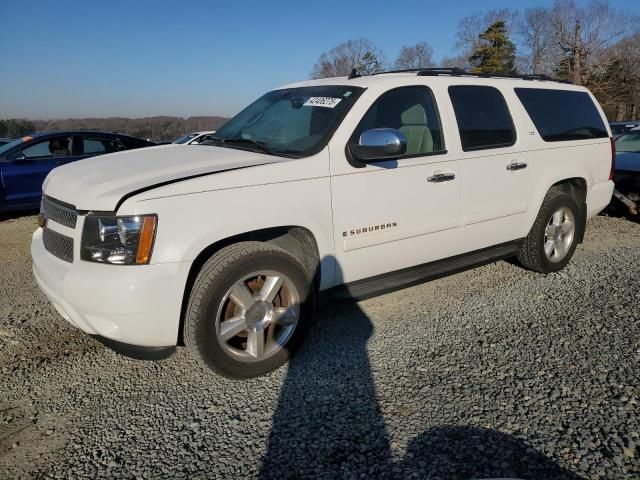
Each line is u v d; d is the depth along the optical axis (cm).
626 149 877
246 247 307
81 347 374
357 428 268
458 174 401
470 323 394
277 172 314
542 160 467
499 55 4891
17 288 505
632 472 230
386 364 335
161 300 279
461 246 421
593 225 739
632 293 444
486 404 285
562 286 469
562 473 230
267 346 324
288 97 420
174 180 291
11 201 852
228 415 284
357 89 373
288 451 252
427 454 246
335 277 350
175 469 243
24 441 268
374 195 355
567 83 528
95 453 256
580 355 338
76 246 290
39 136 896
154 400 303
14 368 345
